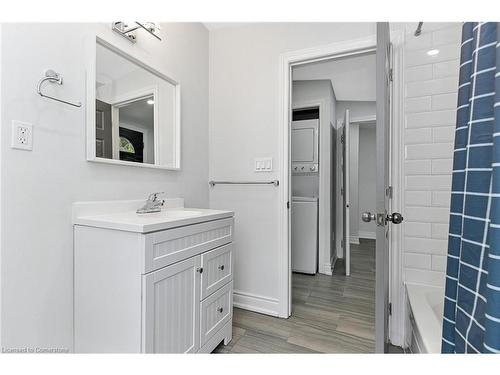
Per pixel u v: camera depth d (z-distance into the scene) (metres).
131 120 1.50
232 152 2.19
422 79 1.49
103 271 1.08
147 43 1.61
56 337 1.10
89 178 1.26
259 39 2.08
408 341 1.43
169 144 1.81
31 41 1.02
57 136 1.11
